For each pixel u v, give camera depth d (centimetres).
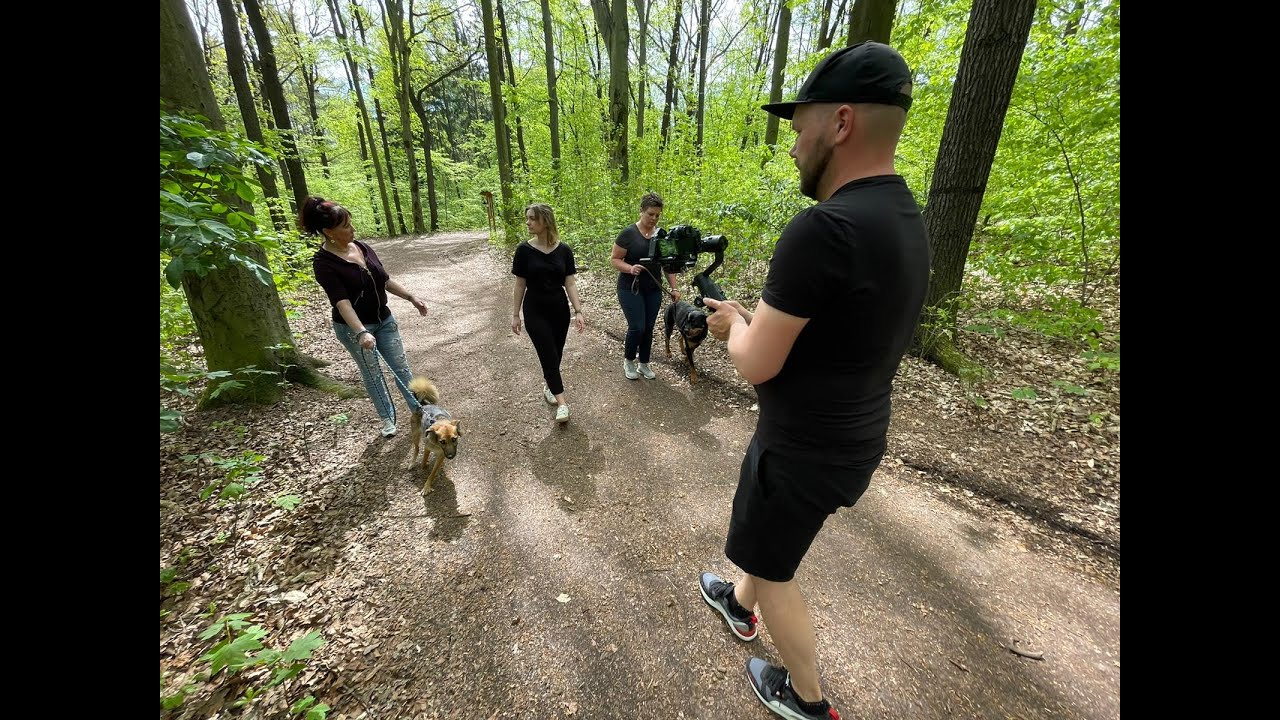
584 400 388
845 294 97
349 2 1628
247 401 352
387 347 323
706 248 239
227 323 348
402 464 300
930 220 427
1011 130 482
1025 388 378
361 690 165
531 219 320
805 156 112
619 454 314
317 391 380
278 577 211
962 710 161
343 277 286
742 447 323
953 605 201
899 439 320
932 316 429
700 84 1380
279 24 1290
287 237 573
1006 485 273
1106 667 175
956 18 541
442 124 2677
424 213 2659
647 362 424
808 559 224
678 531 246
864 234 94
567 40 1368
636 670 176
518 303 336
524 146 1580
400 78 1683
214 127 330
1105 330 466
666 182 841
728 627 192
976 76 381
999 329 451
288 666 170
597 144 1011
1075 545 231
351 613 195
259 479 275
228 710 155
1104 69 399
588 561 226
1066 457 296
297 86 1908
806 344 106
